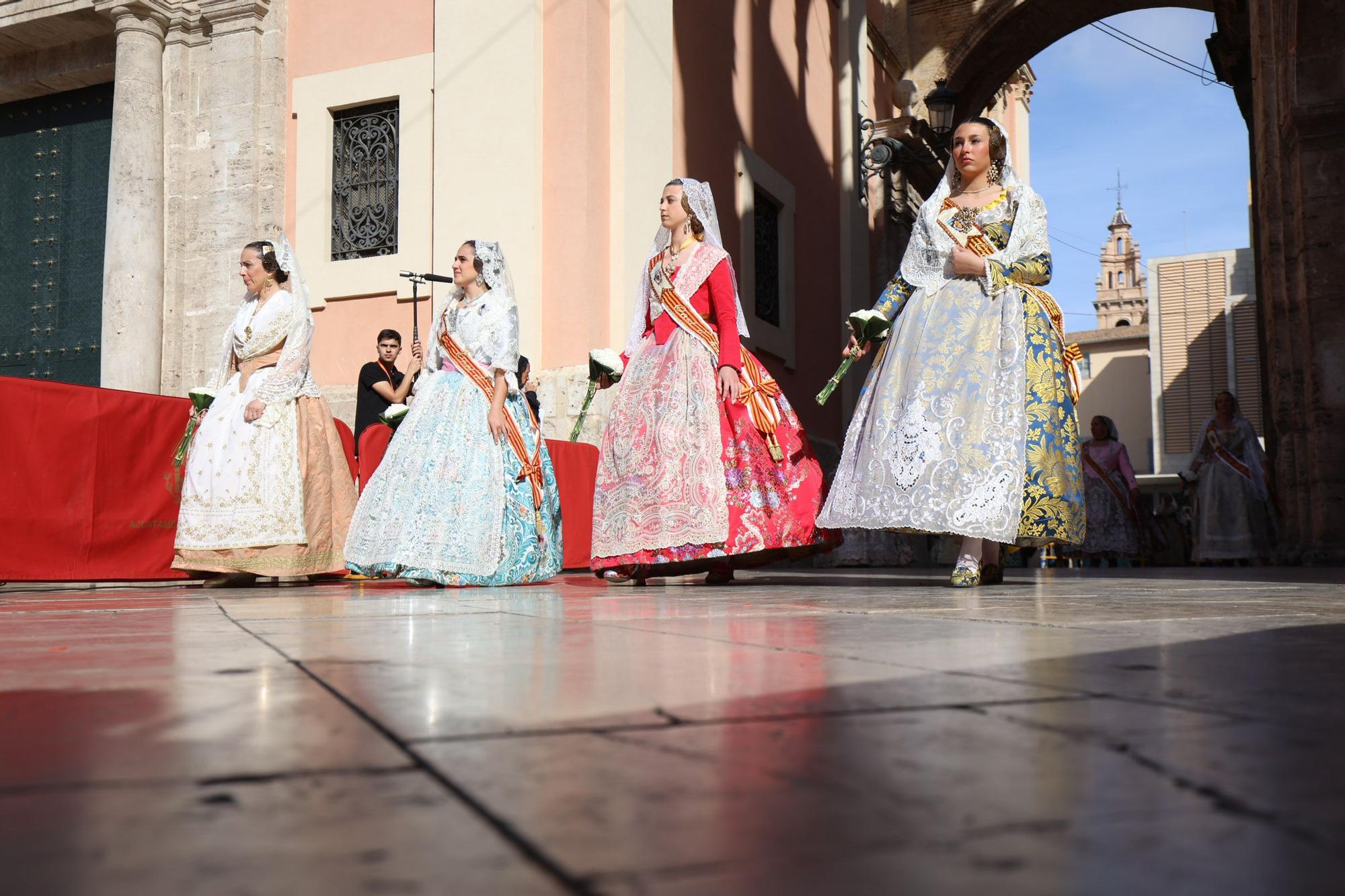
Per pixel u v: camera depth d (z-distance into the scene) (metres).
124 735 1.00
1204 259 39.34
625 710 1.15
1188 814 0.70
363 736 1.00
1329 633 2.03
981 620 2.39
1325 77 8.06
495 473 5.04
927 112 15.65
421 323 8.51
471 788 0.78
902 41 15.71
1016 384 4.15
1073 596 3.46
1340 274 8.05
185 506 5.49
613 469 4.93
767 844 0.63
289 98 9.23
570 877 0.57
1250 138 14.34
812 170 12.55
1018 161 20.73
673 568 4.96
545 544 5.18
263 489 5.43
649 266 5.07
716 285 4.89
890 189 14.17
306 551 5.50
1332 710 1.14
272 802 0.74
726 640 1.97
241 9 9.22
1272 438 12.91
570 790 0.77
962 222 4.36
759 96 11.20
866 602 3.16
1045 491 4.10
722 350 4.80
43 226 10.52
